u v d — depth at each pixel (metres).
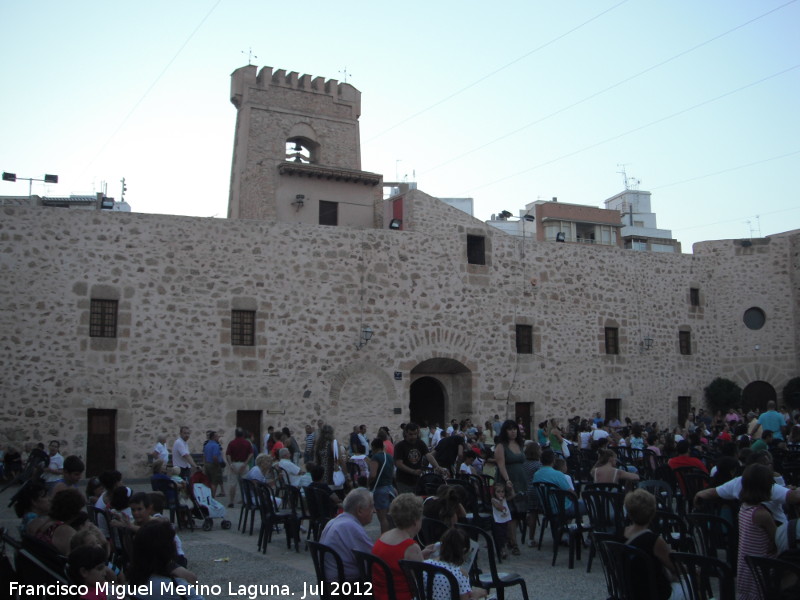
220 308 20.06
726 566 5.65
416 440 10.97
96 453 18.53
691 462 10.66
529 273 24.97
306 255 21.28
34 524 6.66
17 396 17.84
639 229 55.06
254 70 32.91
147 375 19.06
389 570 6.00
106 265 19.00
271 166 30.06
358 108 35.09
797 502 7.17
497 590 7.04
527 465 10.67
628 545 6.19
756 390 29.09
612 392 26.12
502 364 23.98
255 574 9.14
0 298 17.98
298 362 20.78
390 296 22.28
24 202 28.52
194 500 12.42
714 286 29.45
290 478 12.77
